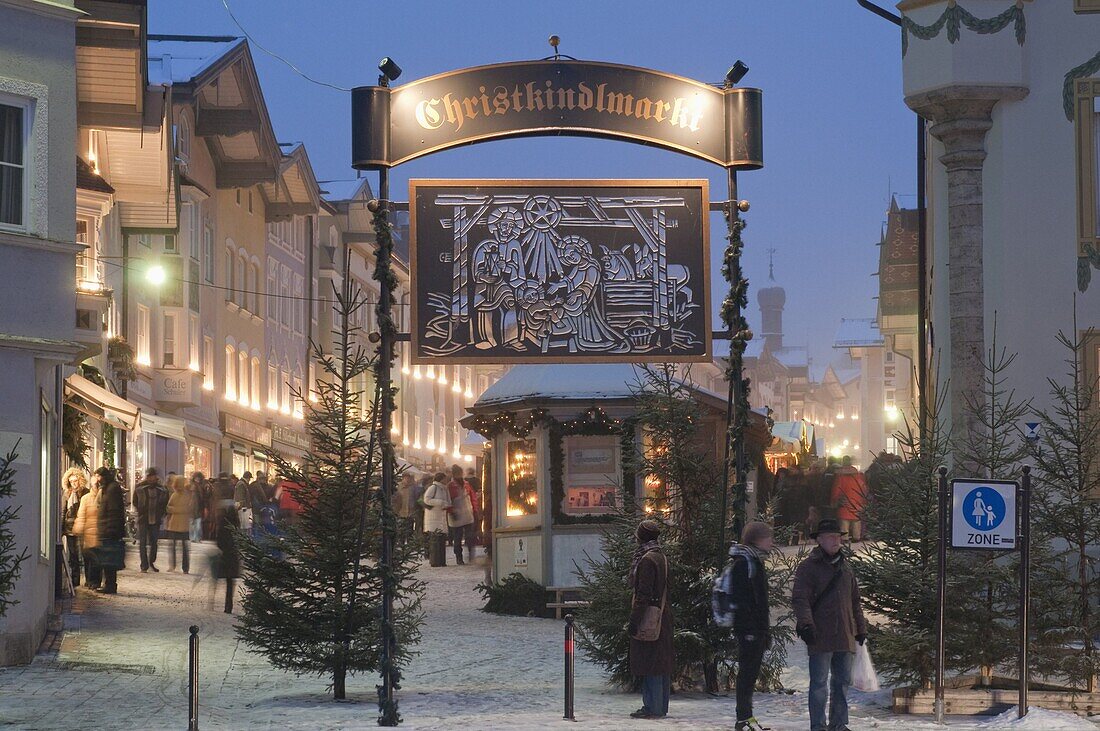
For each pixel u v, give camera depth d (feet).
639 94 52.26
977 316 69.56
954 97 69.51
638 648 48.60
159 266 155.53
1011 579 50.60
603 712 50.62
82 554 88.48
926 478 51.85
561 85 51.60
